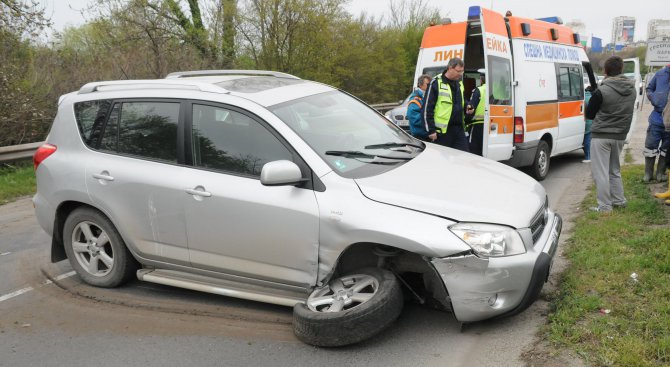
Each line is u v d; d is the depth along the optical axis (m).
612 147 5.83
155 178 4.11
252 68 21.97
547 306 3.78
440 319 3.77
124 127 4.40
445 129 6.61
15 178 9.73
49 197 4.70
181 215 4.02
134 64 15.61
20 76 12.32
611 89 5.64
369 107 4.96
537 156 8.35
